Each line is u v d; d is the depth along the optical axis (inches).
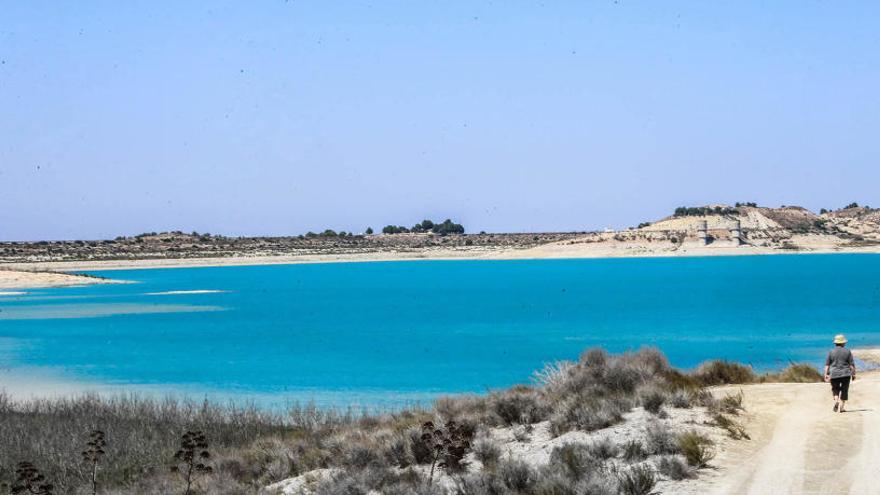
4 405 1305.4
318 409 1291.8
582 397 812.0
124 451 940.0
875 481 536.7
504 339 2721.5
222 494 721.0
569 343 2566.4
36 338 2901.1
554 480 564.4
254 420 1113.4
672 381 912.9
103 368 2130.9
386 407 1423.5
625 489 543.8
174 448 928.3
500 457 690.8
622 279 7130.9
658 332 2822.3
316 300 4970.5
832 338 2487.7
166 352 2474.2
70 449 930.7
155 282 7253.9
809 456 604.4
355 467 730.8
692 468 581.9
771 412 757.9
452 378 1860.2
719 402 786.2
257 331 3105.3
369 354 2362.2
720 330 2824.8
